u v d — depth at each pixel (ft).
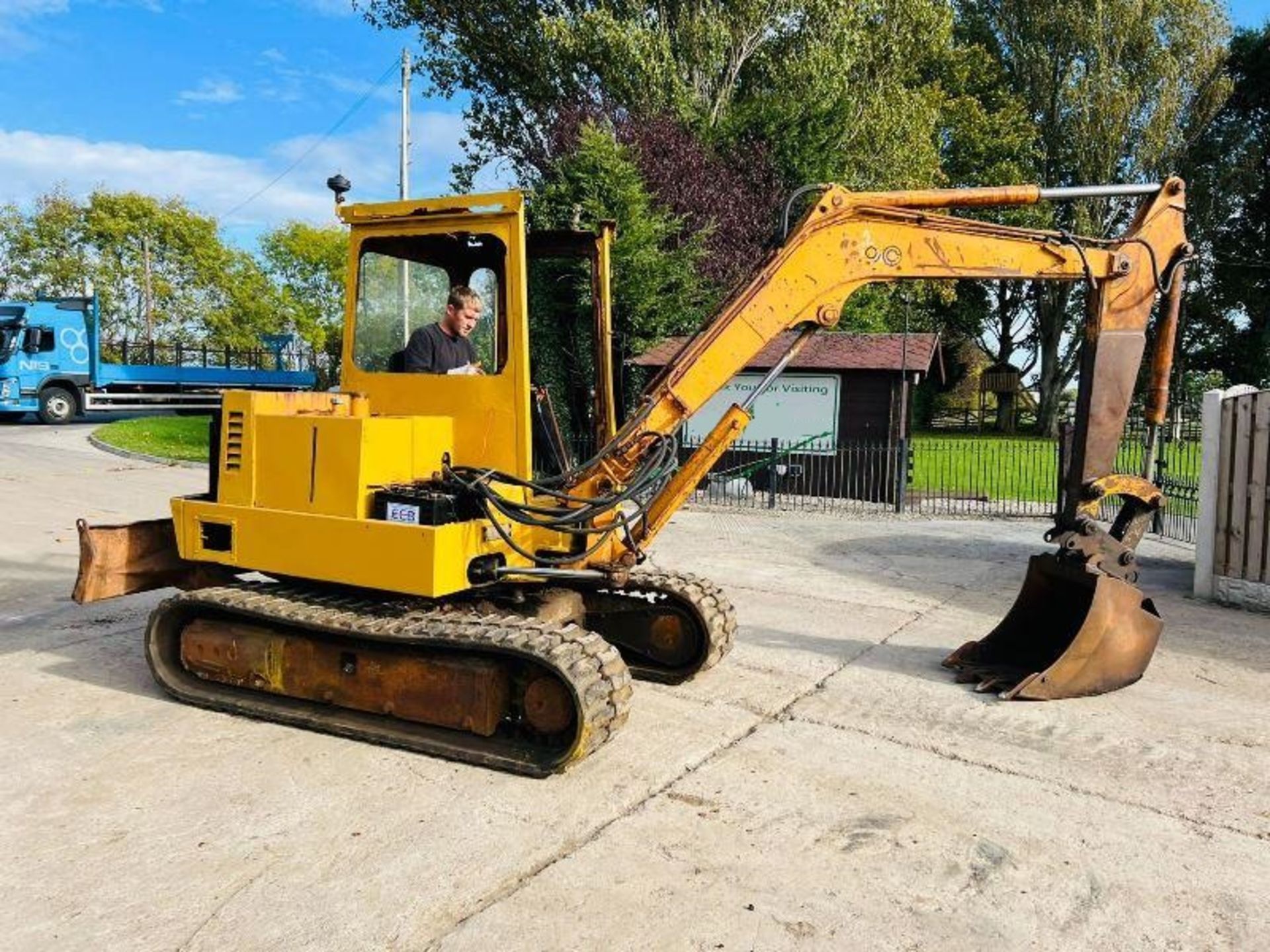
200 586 18.21
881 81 80.33
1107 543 18.98
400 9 91.76
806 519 43.06
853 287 17.40
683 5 73.31
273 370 112.57
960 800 13.74
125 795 13.28
